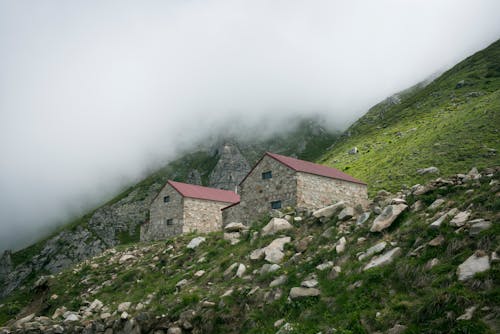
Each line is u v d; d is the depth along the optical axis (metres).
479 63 119.00
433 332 10.99
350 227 21.25
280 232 25.06
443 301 11.62
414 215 18.70
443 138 55.69
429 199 19.38
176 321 20.09
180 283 24.86
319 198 36.03
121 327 22.44
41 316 31.12
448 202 17.83
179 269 28.80
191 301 21.02
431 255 14.41
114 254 42.38
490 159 42.50
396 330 11.81
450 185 19.86
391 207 19.69
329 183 37.34
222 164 173.00
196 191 53.72
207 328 18.55
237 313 18.44
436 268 13.44
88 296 31.42
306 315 15.30
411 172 48.25
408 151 59.09
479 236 13.56
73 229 147.25
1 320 34.28
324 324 14.21
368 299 14.23
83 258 132.00
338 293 15.69
